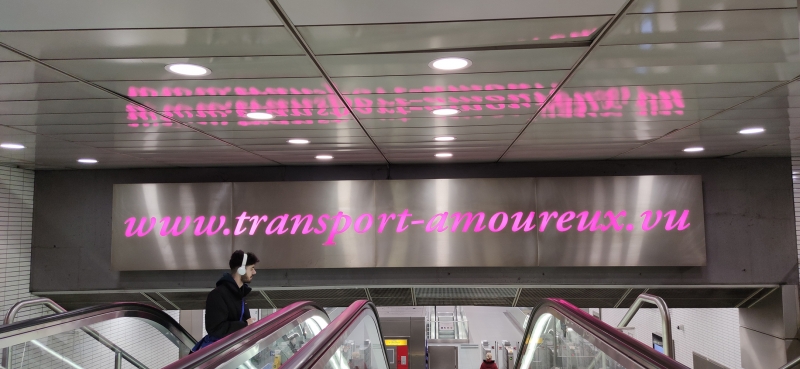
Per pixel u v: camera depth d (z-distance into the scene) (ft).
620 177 24.35
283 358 16.21
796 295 24.06
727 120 15.80
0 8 7.02
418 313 52.47
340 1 6.97
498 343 52.85
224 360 10.35
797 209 24.81
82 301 26.48
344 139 18.45
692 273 24.68
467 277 25.55
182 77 10.59
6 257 24.71
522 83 11.33
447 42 8.70
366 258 24.88
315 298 26.81
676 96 12.71
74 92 11.64
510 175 25.77
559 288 25.27
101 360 24.73
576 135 18.24
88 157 22.29
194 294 26.23
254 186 25.30
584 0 7.04
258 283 25.90
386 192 25.05
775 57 9.65
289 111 13.87
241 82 11.00
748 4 7.22
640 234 24.14
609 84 11.53
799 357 15.20
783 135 18.62
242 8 7.14
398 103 13.09
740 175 24.86
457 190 24.88
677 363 8.46
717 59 9.79
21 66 9.71
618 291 25.41
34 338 13.66
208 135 17.35
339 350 12.78
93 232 26.32
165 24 7.70
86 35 8.12
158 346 31.68
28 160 23.04
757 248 24.56
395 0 6.97
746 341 26.35
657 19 7.75
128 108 13.32
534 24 7.95
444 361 45.70
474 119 15.20
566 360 15.58
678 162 25.16
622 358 9.95
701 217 23.97
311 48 8.91
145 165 25.46
